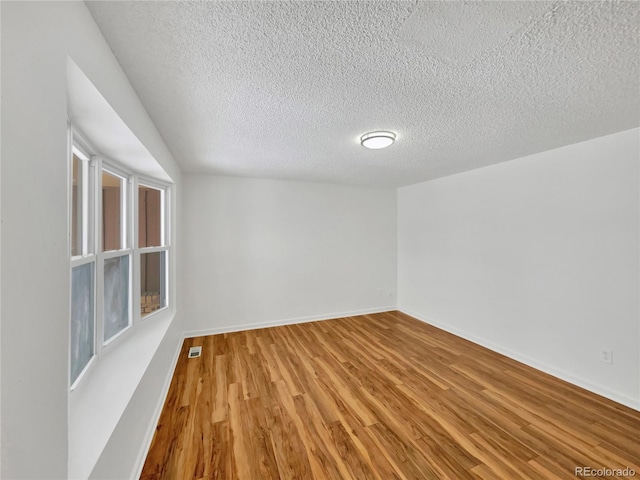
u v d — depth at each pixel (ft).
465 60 4.17
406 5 3.15
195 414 6.67
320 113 5.99
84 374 4.97
